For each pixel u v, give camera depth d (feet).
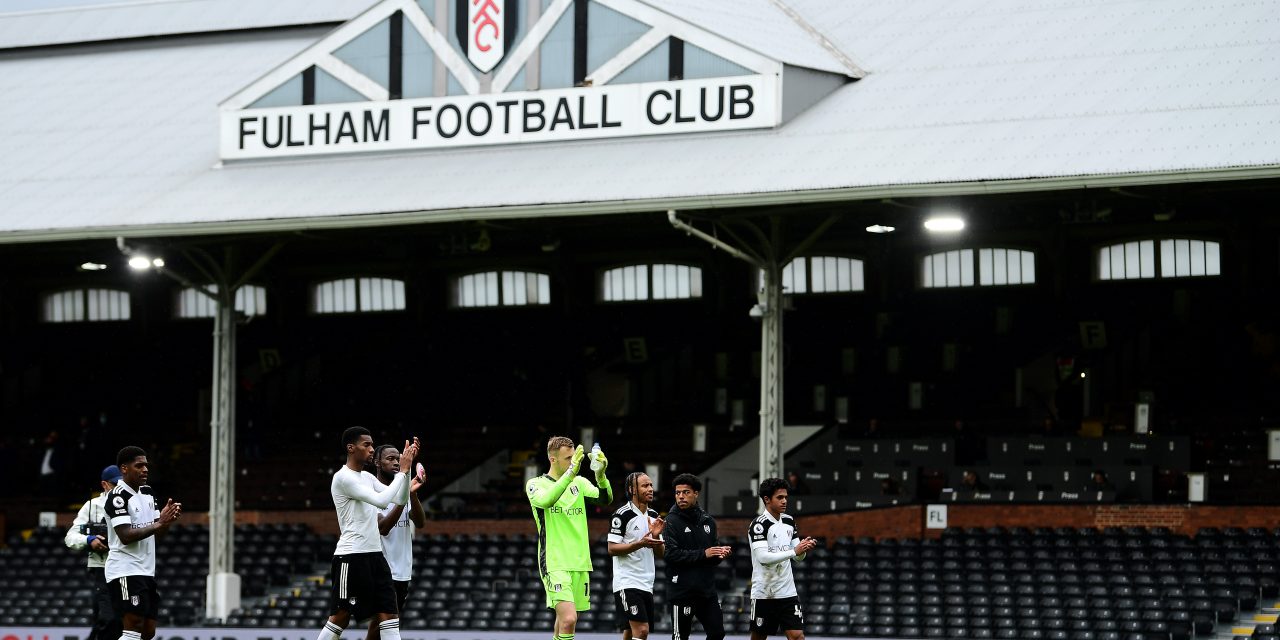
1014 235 145.38
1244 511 111.86
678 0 121.19
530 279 160.86
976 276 147.33
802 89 115.14
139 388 169.07
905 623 105.70
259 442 158.30
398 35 122.01
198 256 136.26
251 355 167.84
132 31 160.97
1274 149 95.50
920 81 116.16
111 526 63.93
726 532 123.54
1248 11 114.62
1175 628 98.89
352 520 58.54
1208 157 95.76
